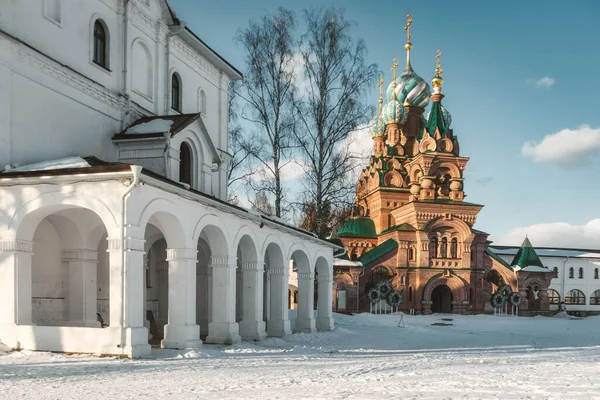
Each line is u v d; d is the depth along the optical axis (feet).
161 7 71.92
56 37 54.85
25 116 50.67
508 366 41.39
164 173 59.88
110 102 61.77
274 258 74.28
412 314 171.73
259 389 27.30
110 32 62.90
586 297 260.01
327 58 95.35
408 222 181.78
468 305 174.81
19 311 45.57
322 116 94.27
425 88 215.72
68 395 25.50
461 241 176.76
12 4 49.88
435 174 183.52
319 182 93.50
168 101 72.84
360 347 64.54
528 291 192.85
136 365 38.01
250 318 66.03
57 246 54.65
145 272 65.57
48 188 45.37
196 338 51.55
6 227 45.93
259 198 98.17
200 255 73.72
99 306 59.16
